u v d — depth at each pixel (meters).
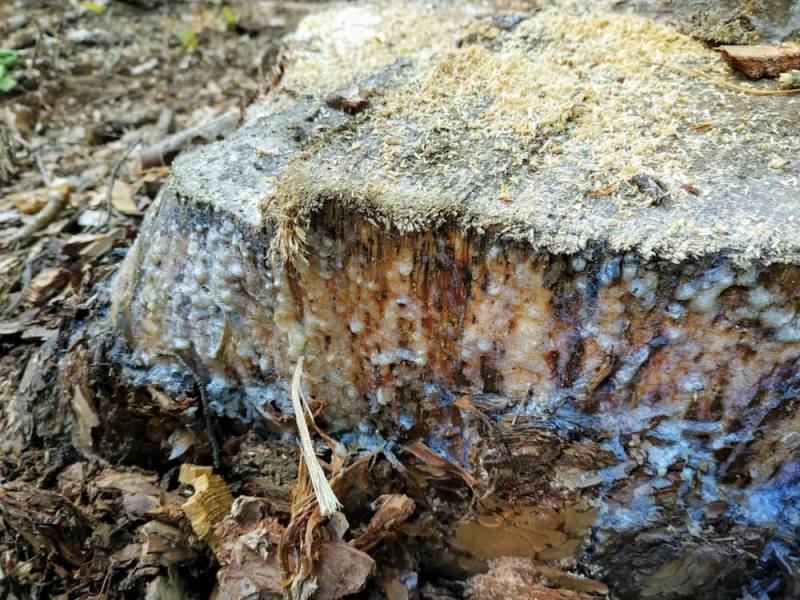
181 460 0.37
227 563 0.30
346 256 0.28
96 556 0.34
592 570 0.33
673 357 0.27
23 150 0.60
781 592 0.32
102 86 0.68
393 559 0.34
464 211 0.26
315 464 0.29
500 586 0.33
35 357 0.41
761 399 0.28
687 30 0.37
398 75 0.37
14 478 0.37
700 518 0.31
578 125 0.31
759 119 0.30
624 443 0.30
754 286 0.25
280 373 0.33
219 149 0.33
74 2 0.78
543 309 0.27
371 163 0.29
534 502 0.31
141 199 0.52
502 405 0.30
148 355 0.35
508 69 0.35
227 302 0.32
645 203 0.26
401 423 0.33
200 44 0.75
